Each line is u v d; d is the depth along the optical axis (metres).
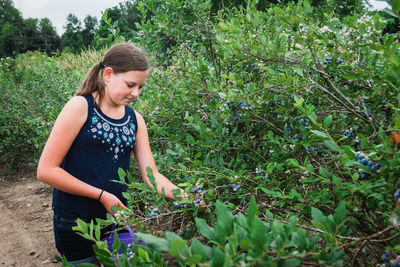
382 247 1.07
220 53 2.79
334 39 1.96
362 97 1.51
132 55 1.56
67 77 6.24
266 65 2.04
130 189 1.78
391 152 0.96
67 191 1.53
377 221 1.03
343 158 1.06
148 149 1.86
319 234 1.06
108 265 0.97
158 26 3.12
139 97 3.16
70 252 1.66
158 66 3.14
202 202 1.48
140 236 0.77
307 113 1.26
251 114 1.84
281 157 1.62
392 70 0.94
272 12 2.35
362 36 1.82
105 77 1.59
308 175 1.37
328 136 1.16
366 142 1.06
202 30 2.86
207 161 1.73
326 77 1.64
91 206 1.61
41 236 3.55
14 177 5.77
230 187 1.68
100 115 1.61
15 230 3.73
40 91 5.92
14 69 7.39
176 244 0.69
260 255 0.73
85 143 1.58
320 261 0.79
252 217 0.79
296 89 1.66
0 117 5.74
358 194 1.08
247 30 2.23
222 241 0.77
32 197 4.78
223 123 1.96
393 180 0.97
